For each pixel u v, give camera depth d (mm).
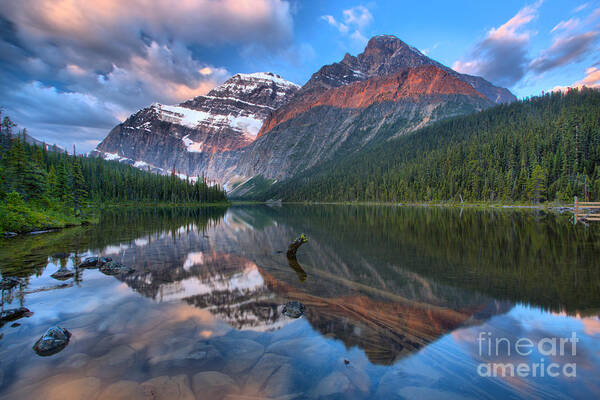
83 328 6391
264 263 13414
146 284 10023
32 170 38188
